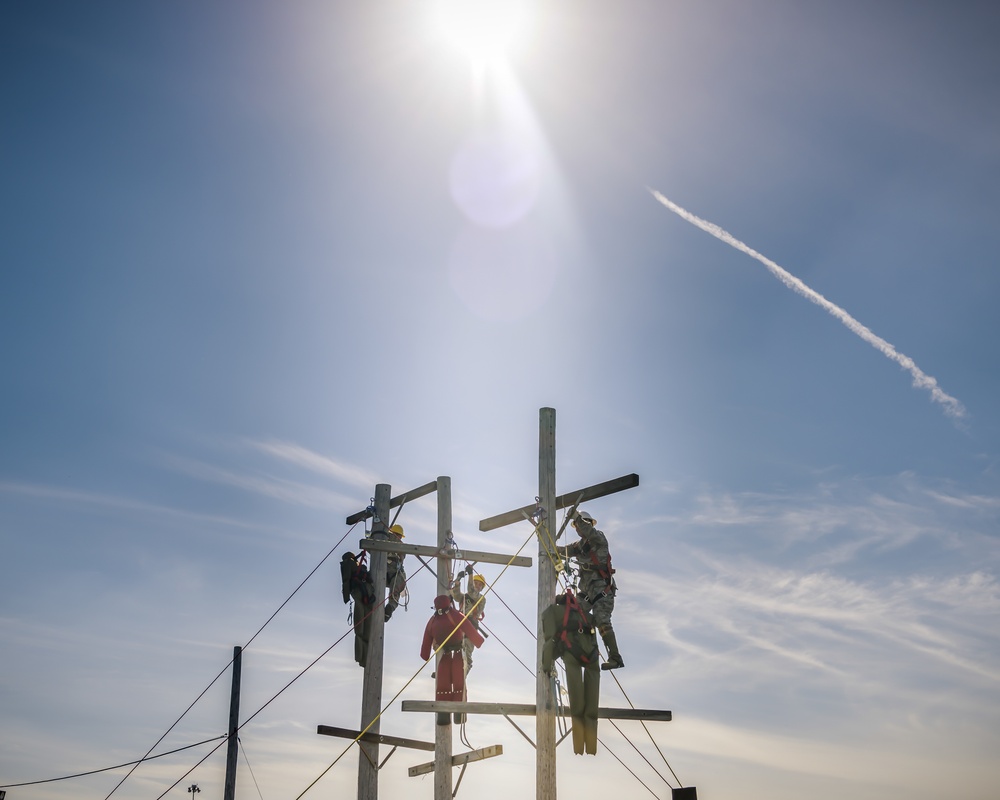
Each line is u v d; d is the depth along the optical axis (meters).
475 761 18.78
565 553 16.05
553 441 16.70
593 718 15.21
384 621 20.78
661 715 15.98
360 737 19.73
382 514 21.42
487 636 19.50
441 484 20.56
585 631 15.43
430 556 20.22
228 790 25.88
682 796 16.08
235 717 26.44
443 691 19.17
